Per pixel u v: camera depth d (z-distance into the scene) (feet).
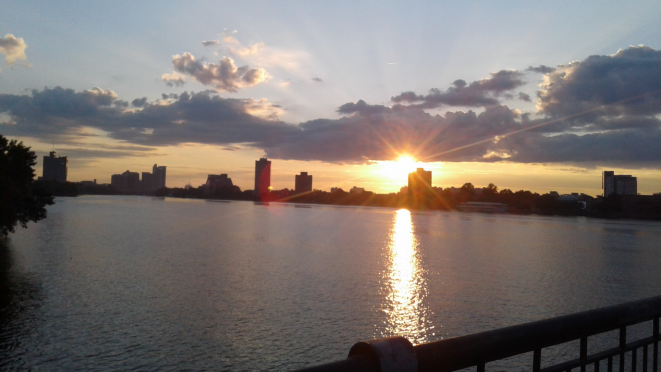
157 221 398.62
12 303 114.42
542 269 187.52
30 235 258.16
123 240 248.32
